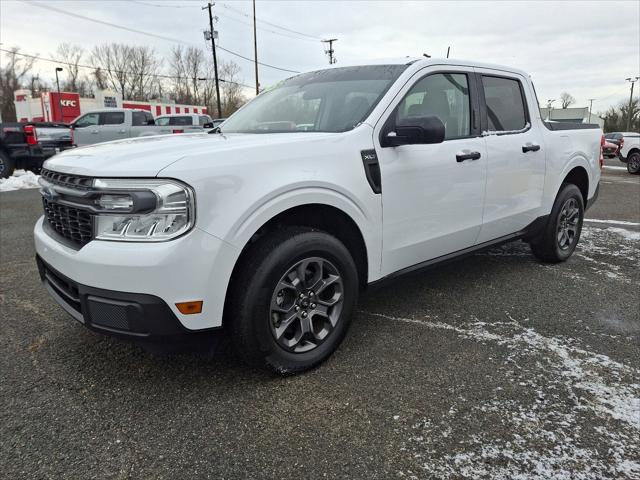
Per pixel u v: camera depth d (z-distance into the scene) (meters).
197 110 40.34
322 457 2.04
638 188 11.46
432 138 2.78
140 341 2.22
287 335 2.68
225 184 2.27
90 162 2.40
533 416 2.30
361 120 2.97
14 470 1.97
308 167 2.56
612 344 3.03
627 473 1.93
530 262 4.87
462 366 2.77
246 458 2.04
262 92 4.05
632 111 70.69
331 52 41.09
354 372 2.71
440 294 3.93
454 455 2.04
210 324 2.29
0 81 62.66
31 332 3.26
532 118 4.24
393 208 3.00
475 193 3.57
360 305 3.71
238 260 2.44
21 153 13.03
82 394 2.52
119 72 69.94
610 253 5.23
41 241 2.69
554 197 4.46
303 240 2.53
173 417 2.32
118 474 1.96
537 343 3.05
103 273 2.18
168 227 2.17
